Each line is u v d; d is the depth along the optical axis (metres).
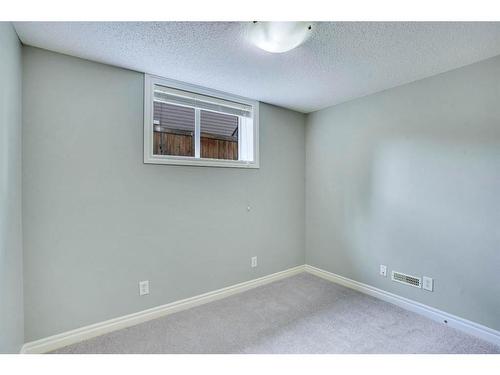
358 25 1.50
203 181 2.51
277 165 3.11
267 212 3.02
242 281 2.80
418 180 2.30
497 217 1.87
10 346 1.43
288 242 3.23
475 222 1.97
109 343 1.84
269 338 1.91
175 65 2.03
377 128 2.62
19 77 1.62
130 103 2.10
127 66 2.04
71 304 1.85
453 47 1.75
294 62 1.99
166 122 2.40
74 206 1.86
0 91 1.28
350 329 2.03
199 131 2.57
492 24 1.49
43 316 1.75
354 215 2.84
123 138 2.06
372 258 2.67
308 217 3.38
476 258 1.96
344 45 1.73
